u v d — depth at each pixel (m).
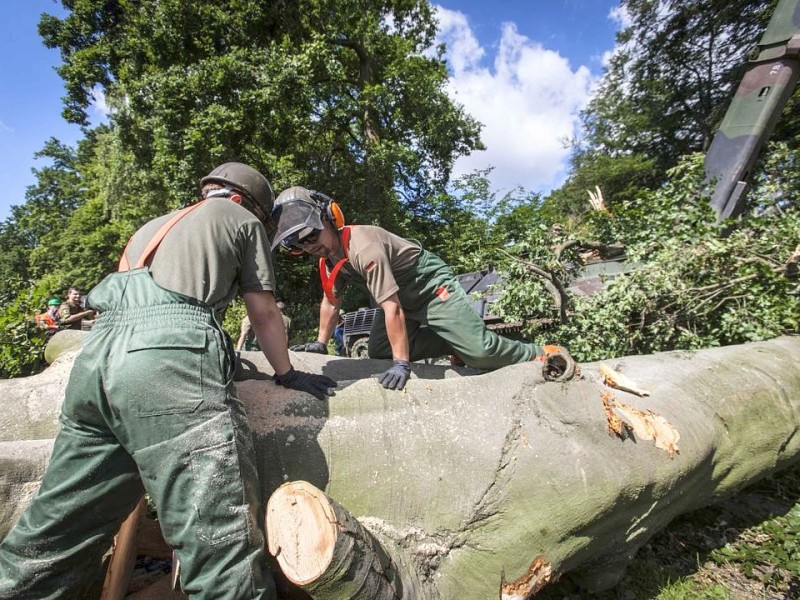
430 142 17.23
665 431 2.19
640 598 2.46
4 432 2.11
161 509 1.49
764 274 3.89
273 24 15.48
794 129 15.16
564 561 2.00
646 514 2.18
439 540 1.96
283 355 1.98
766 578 2.58
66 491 1.54
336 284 2.76
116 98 15.62
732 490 2.69
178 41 13.92
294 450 1.91
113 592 1.89
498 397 2.13
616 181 22.80
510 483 1.95
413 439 2.01
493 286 5.72
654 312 4.37
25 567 1.53
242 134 13.47
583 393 2.13
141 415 1.45
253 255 1.84
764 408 2.77
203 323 1.59
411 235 16.59
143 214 17.81
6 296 6.77
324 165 16.41
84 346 1.55
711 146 5.09
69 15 15.98
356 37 15.90
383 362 2.66
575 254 5.39
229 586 1.47
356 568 1.56
